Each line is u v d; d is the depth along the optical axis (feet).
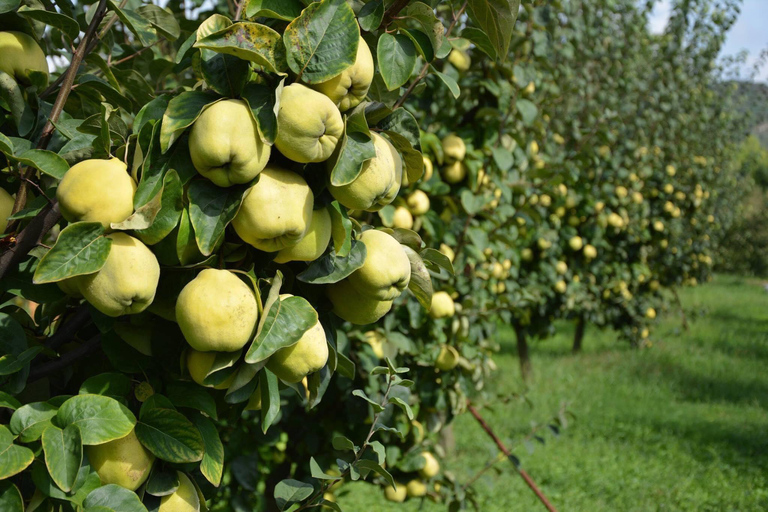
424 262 5.50
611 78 24.90
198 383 4.11
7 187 4.84
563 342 41.96
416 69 7.88
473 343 11.52
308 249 4.26
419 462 10.49
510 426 23.89
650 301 35.81
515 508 17.06
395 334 9.98
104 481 4.01
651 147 31.78
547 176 12.95
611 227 27.37
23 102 4.61
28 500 4.00
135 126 4.06
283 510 5.40
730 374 32.30
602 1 23.16
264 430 4.09
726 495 18.24
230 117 3.68
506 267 14.87
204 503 4.56
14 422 3.75
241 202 3.83
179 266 4.00
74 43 4.90
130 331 4.27
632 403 26.99
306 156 3.92
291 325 3.94
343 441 5.56
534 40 12.07
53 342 4.42
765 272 83.61
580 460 20.72
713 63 35.45
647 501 17.79
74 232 3.57
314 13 3.90
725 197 45.55
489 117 11.16
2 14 4.62
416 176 5.14
